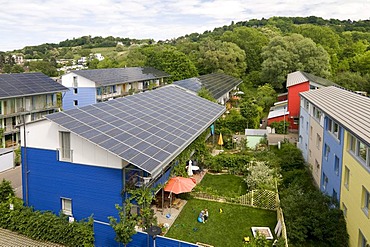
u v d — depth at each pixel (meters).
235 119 43.44
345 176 17.45
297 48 66.00
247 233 18.28
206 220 19.59
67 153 17.88
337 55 79.25
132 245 15.81
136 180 17.61
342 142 18.02
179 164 22.88
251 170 25.02
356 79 60.12
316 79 48.59
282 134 43.78
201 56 77.19
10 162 31.36
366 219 13.66
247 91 66.44
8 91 37.22
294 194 19.81
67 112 18.83
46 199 18.80
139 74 63.78
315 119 26.33
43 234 17.27
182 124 24.28
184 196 22.95
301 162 28.02
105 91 53.53
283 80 64.12
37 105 42.16
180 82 42.62
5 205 19.02
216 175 28.17
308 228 16.44
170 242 15.21
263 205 21.62
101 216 17.50
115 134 18.16
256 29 104.50
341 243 15.87
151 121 22.45
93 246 16.45
